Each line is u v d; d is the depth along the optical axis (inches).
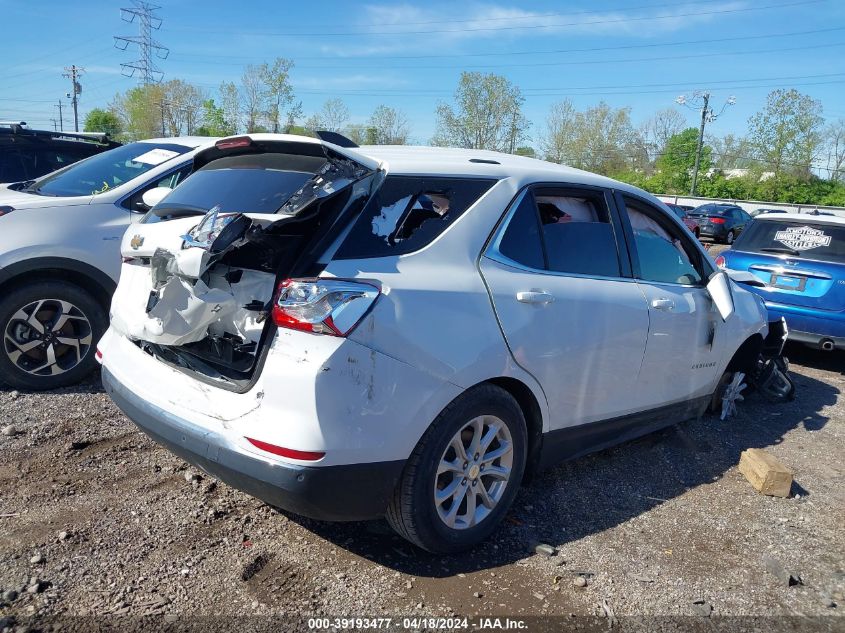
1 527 122.6
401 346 106.0
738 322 193.3
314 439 98.9
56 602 103.5
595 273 146.5
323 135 128.3
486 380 121.3
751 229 301.0
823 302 266.2
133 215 202.8
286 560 118.6
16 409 178.2
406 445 107.7
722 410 210.5
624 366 149.9
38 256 184.7
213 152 140.3
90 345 197.5
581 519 142.3
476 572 119.7
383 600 109.6
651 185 2461.9
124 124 2332.7
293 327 101.3
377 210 113.5
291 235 110.0
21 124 358.0
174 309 110.1
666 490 159.9
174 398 114.7
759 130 2262.6
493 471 126.0
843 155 2492.6
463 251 120.9
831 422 218.4
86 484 141.1
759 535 141.3
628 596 116.3
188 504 135.3
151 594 107.1
